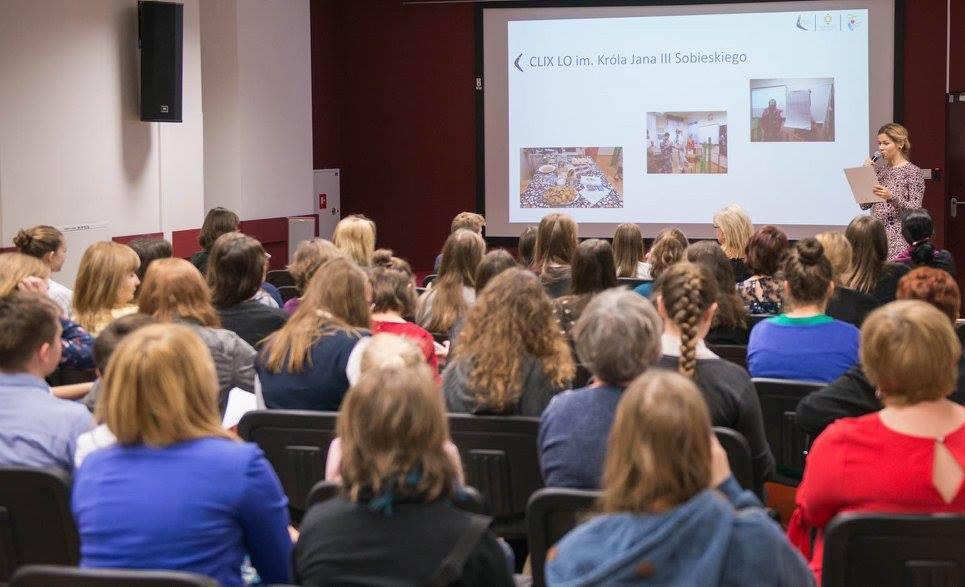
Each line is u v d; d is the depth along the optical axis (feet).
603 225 37.81
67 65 24.86
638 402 5.63
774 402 11.80
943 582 7.36
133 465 7.17
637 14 36.76
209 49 32.55
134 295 16.79
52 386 13.78
